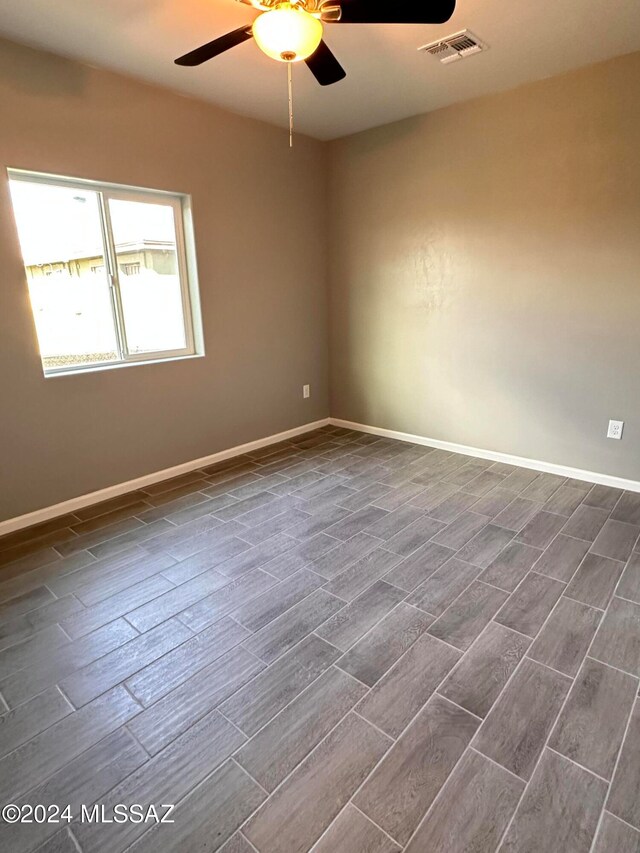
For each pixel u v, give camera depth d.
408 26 2.30
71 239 2.89
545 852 1.16
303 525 2.79
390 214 3.90
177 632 1.94
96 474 3.10
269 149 3.74
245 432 4.02
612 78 2.75
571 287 3.14
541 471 3.52
